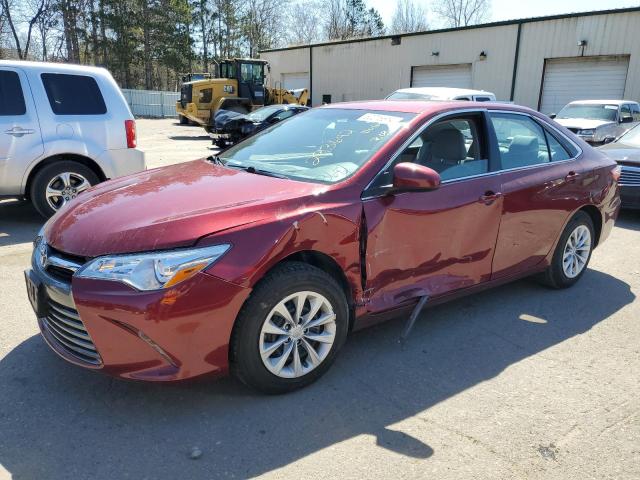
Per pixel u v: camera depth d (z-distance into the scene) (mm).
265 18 61312
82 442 2533
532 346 3682
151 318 2455
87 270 2543
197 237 2570
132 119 6656
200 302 2529
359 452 2520
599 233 4969
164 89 57812
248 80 22453
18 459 2404
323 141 3676
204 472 2359
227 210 2752
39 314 2838
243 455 2477
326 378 3166
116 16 45938
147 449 2498
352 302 3162
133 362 2551
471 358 3479
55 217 3141
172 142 18312
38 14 44031
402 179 3047
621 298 4641
